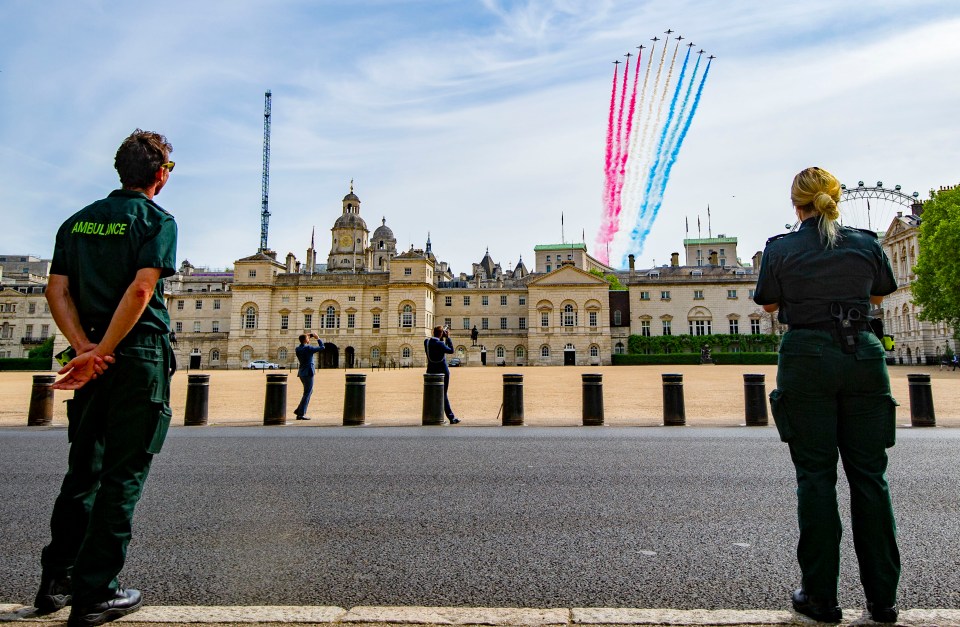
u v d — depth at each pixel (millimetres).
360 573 4242
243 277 85875
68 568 3637
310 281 85688
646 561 4469
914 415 13281
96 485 3760
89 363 3361
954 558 4477
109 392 3533
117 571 3443
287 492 6773
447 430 12883
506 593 3859
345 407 14328
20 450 10148
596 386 13906
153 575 4203
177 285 106062
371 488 6965
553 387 30609
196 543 4941
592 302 85000
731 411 17578
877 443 3535
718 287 85812
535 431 12570
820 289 3656
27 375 57719
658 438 11242
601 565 4383
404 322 83875
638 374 46031
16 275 117062
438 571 4277
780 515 5723
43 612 3521
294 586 3992
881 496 3467
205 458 9102
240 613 3463
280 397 14422
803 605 3451
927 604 3646
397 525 5453
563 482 7242
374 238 128125
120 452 3488
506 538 5047
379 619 3385
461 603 3705
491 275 142250
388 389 28594
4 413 18094
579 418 15789
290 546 4855
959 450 9555
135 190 3924
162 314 3783
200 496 6594
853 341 3533
